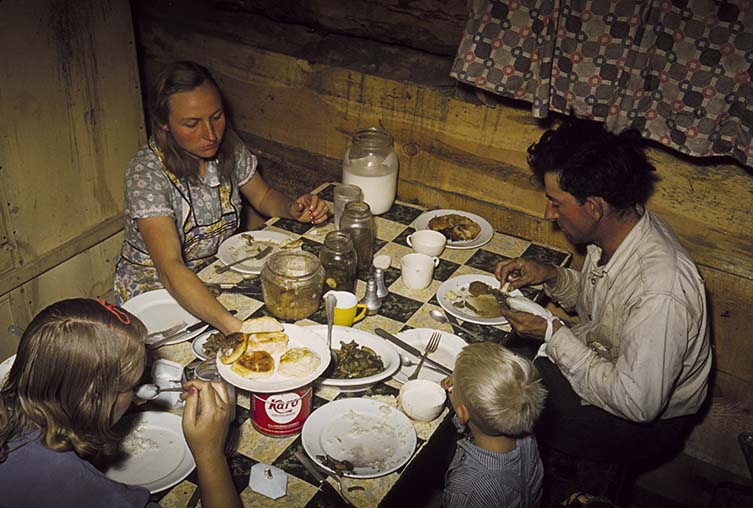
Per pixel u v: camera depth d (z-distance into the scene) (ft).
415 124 8.78
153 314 6.50
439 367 6.00
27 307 9.09
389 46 8.79
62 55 8.43
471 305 6.90
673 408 6.64
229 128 8.02
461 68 7.65
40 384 3.89
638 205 6.49
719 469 9.00
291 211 8.17
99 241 9.79
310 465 5.00
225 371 5.17
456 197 8.92
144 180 7.11
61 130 8.75
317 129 9.53
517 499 5.53
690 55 6.62
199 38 9.78
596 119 7.35
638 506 9.48
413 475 8.68
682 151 6.96
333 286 6.73
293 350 5.36
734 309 7.88
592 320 6.98
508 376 5.13
